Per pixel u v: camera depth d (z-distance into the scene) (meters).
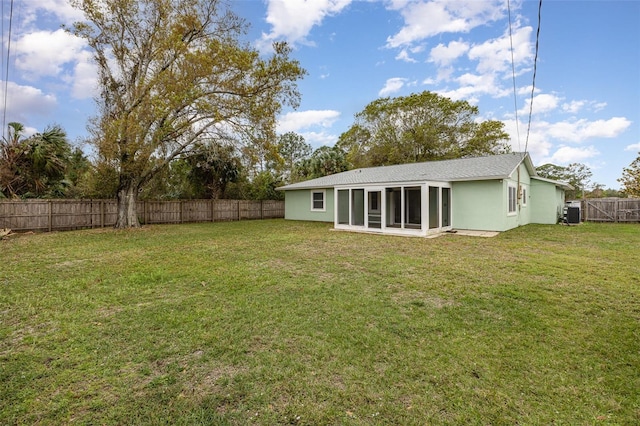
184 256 7.54
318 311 3.97
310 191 19.22
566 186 16.14
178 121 13.39
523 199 14.61
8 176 12.92
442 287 4.95
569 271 5.82
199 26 13.19
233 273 5.88
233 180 20.55
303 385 2.46
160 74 12.20
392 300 4.37
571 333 3.33
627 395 2.33
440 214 12.20
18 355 2.93
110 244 9.50
